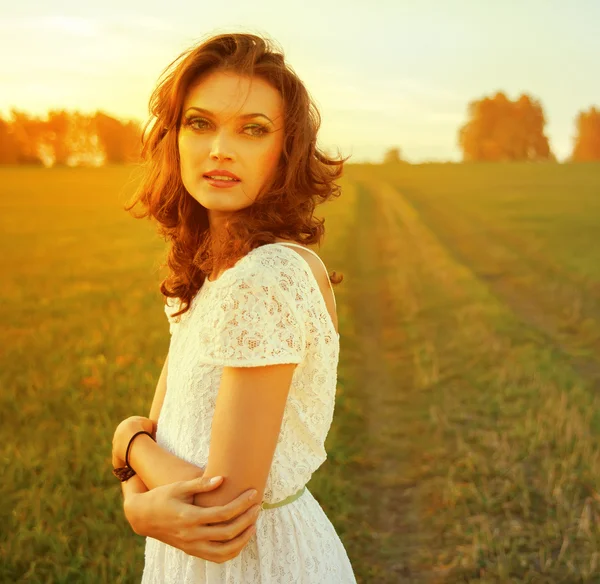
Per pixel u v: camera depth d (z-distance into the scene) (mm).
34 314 9672
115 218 26406
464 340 8297
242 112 1277
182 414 1312
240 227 1288
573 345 8336
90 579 3100
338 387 6234
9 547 3271
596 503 4047
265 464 1176
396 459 4855
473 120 100875
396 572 3494
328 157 1445
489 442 4980
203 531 1157
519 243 18922
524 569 3428
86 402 5500
